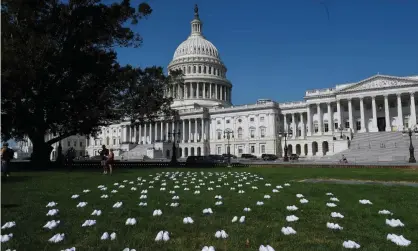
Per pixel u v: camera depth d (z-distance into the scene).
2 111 36.69
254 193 16.33
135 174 29.22
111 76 42.50
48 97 38.19
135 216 10.77
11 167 40.22
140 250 7.20
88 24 39.31
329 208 12.15
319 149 99.75
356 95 95.31
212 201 13.78
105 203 13.28
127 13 42.12
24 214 10.86
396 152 66.25
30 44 33.34
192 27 158.75
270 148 114.00
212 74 145.12
